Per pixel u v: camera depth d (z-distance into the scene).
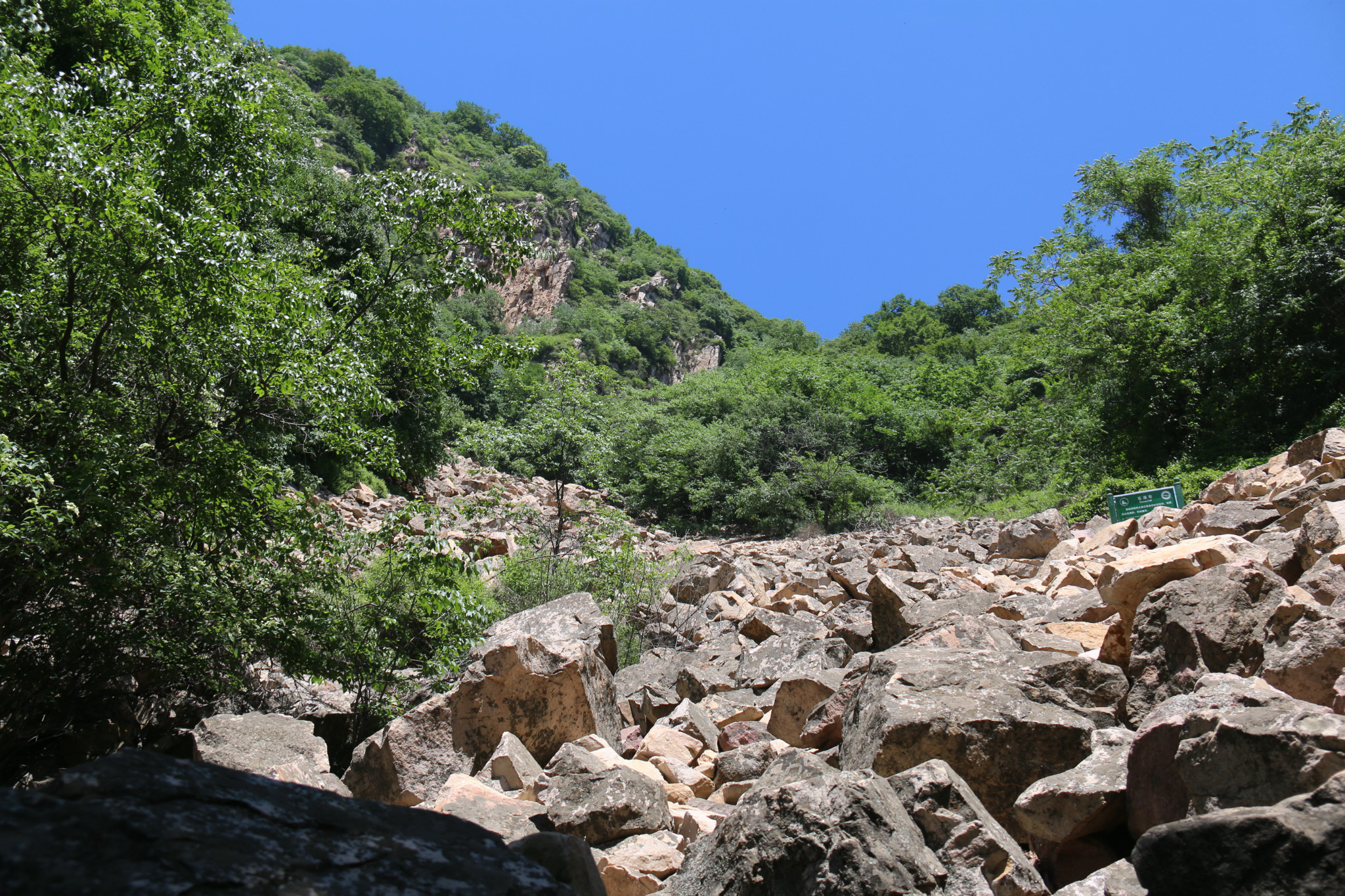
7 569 5.97
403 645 7.90
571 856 2.55
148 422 7.02
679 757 5.68
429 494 24.03
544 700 5.94
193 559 6.62
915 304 96.69
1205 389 21.14
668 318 116.88
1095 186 27.78
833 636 8.11
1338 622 3.36
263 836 1.51
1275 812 2.07
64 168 6.08
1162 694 3.88
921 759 3.71
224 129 7.77
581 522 12.20
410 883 1.51
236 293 6.82
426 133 130.62
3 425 6.22
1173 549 5.08
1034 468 25.92
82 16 11.29
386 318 9.05
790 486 31.25
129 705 7.08
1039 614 6.60
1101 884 2.66
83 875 1.25
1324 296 17.94
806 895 2.78
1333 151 18.31
